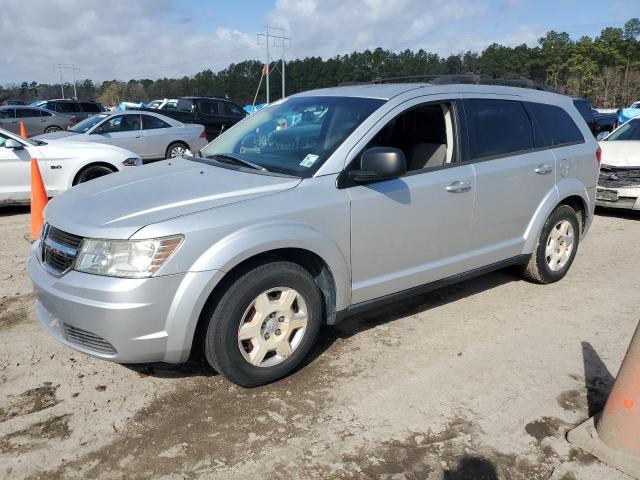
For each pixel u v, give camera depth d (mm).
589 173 5289
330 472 2674
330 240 3410
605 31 91562
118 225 2928
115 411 3129
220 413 3127
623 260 6172
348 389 3385
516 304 4762
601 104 76812
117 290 2822
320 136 3771
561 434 2982
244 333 3205
